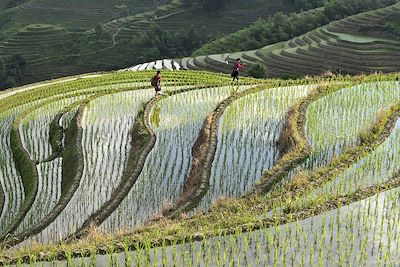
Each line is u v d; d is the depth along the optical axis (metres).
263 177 21.33
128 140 31.75
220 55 94.25
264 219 16.20
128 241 15.28
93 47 133.62
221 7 150.12
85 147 30.59
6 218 26.33
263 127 29.31
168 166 26.00
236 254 14.26
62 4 172.25
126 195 23.33
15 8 171.75
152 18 151.50
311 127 27.12
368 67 76.62
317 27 109.44
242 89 41.16
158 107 36.56
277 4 149.12
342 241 14.72
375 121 26.64
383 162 21.23
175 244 14.84
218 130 28.81
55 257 14.58
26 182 29.89
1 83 112.31
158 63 91.00
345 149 23.41
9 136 38.19
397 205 16.94
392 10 96.69
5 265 14.11
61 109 41.47
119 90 44.19
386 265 13.49
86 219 22.02
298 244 14.62
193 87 42.34
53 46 136.25
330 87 35.28
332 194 18.08
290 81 41.97
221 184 22.02
